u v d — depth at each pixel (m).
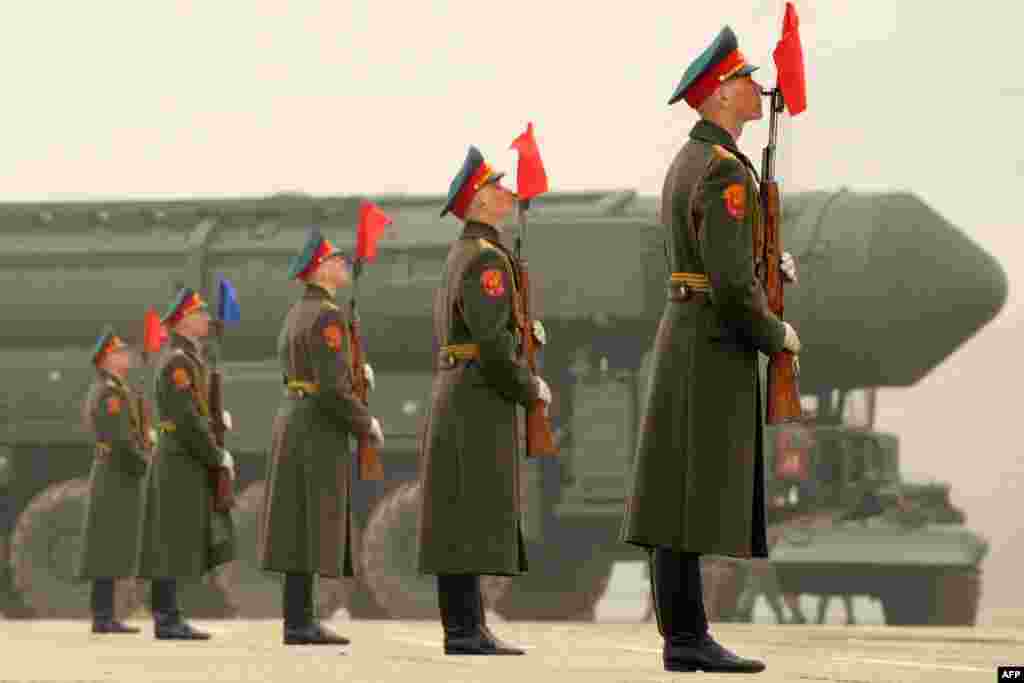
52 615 59.03
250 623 36.69
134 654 20.05
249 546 58.53
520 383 18.67
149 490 27.86
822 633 28.39
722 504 15.26
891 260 54.69
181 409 27.39
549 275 55.72
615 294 55.44
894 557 57.72
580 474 56.09
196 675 15.16
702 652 15.50
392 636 27.36
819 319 55.09
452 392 18.97
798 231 55.56
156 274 59.78
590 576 58.62
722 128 15.66
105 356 33.12
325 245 24.28
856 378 56.62
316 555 23.92
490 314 18.48
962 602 58.53
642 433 15.65
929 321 55.06
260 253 59.44
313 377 24.08
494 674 15.18
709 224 15.12
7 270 60.34
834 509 55.31
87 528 32.88
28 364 60.34
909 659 18.66
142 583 58.59
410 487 57.75
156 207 60.84
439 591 19.42
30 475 61.94
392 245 58.47
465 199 18.95
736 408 15.38
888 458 60.22
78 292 60.06
